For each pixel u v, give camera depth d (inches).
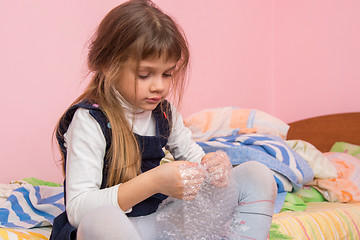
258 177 39.0
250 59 112.7
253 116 85.8
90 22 91.2
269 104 116.1
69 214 35.5
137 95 37.6
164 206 39.2
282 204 60.1
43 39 85.6
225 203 37.7
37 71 85.0
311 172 69.2
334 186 69.2
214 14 106.4
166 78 38.9
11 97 82.4
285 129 83.5
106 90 39.0
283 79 113.0
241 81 111.3
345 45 98.9
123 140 38.7
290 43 111.0
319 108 104.9
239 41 110.7
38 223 48.9
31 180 68.9
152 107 38.8
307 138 99.8
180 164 36.1
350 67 98.1
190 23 102.0
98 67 40.6
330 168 71.6
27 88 84.0
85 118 38.0
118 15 38.6
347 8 98.2
